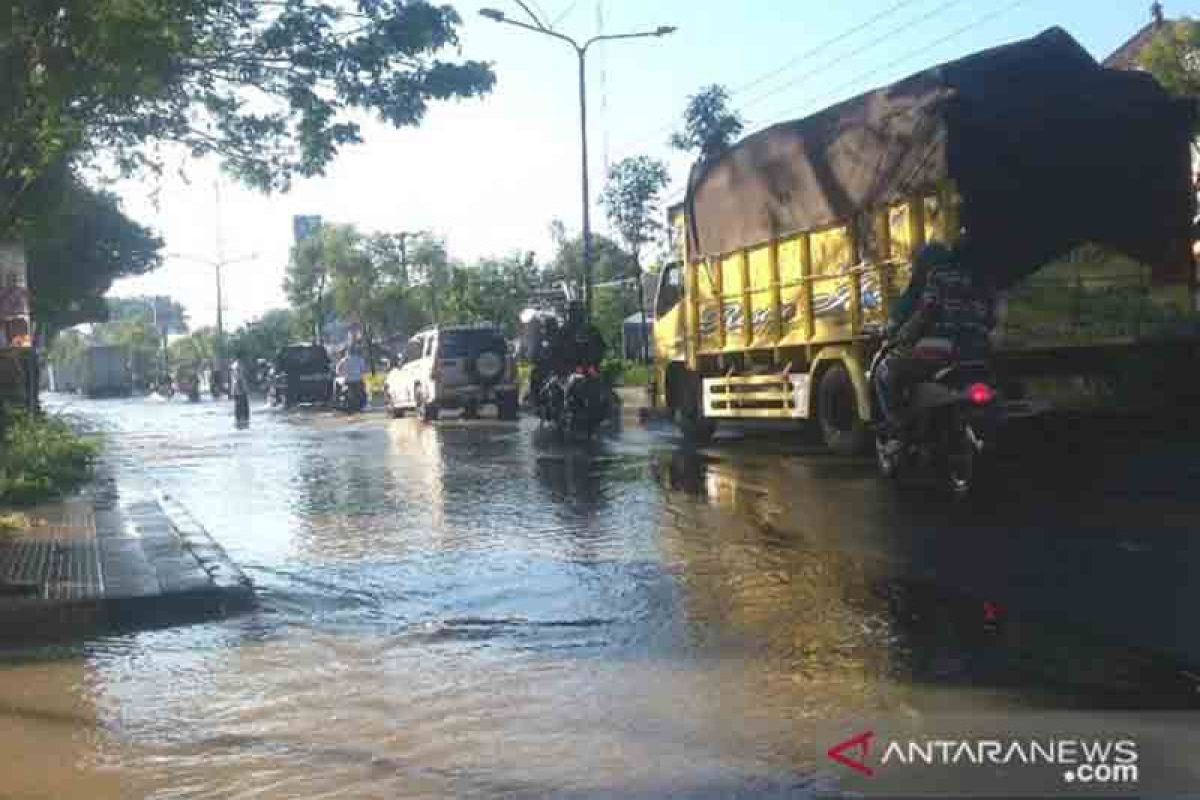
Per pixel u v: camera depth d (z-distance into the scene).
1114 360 12.12
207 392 73.69
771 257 14.83
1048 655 5.70
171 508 12.23
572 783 4.41
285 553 9.49
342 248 58.38
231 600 7.54
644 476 13.34
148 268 40.97
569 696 5.45
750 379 15.56
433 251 58.31
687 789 4.31
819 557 8.16
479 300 43.19
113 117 11.09
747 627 6.47
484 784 4.44
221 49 10.67
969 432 9.91
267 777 4.62
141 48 8.58
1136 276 12.00
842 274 13.33
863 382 12.99
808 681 5.48
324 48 10.81
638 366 32.50
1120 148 11.99
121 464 18.16
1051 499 9.90
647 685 5.54
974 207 11.48
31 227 11.27
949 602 6.77
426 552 9.22
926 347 10.34
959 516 9.39
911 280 10.72
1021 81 11.93
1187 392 12.17
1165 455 11.78
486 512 11.20
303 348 42.81
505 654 6.21
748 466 13.66
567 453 16.86
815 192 13.73
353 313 57.88
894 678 5.46
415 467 15.90
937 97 11.66
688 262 17.02
